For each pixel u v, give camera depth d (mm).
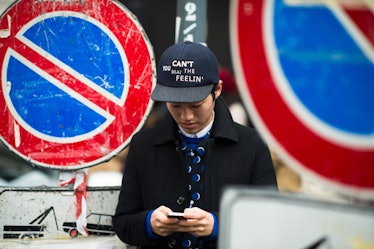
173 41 4219
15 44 3211
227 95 4207
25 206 3236
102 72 3219
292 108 3668
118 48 3211
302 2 3596
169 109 2865
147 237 2873
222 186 2951
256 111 3668
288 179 3928
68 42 3209
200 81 2797
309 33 3609
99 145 3230
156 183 3000
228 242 2082
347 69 3635
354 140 3676
